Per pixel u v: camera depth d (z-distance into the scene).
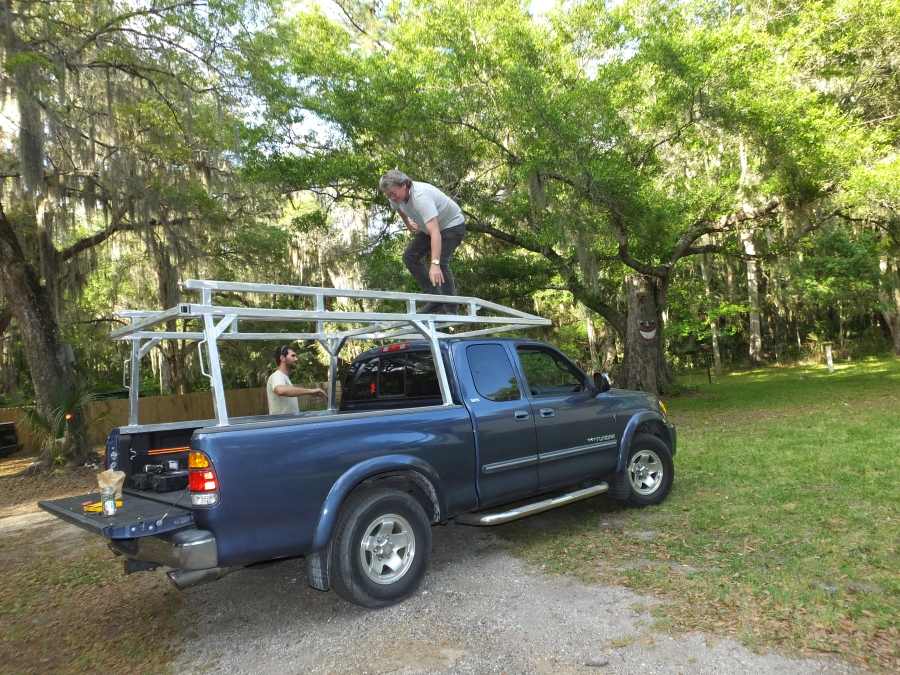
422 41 15.45
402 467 4.21
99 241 15.43
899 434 9.04
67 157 13.16
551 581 4.38
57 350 14.09
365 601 3.95
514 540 5.45
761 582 4.00
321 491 3.81
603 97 12.77
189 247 14.98
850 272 24.95
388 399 5.50
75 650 3.88
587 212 12.99
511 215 15.37
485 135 14.21
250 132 14.01
